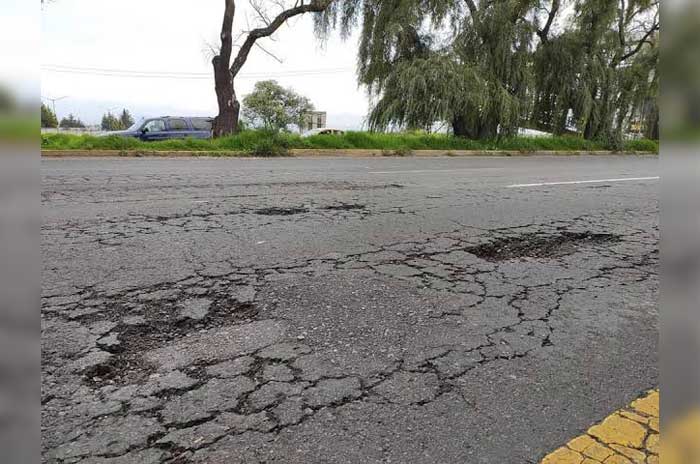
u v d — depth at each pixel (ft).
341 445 5.77
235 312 9.25
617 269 12.56
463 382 7.12
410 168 36.78
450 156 53.16
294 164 37.52
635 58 66.59
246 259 12.30
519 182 29.09
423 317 9.25
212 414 6.24
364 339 8.32
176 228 15.16
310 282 10.86
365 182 27.20
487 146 59.11
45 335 8.09
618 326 9.14
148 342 8.02
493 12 56.70
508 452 5.73
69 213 16.89
